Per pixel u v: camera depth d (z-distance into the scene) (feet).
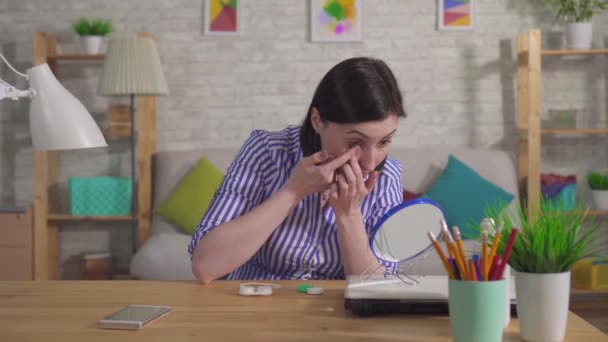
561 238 3.53
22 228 13.50
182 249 11.42
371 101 4.68
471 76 14.34
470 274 3.39
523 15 14.23
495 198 12.64
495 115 14.34
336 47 14.46
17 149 14.82
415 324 3.98
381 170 5.86
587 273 12.37
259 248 5.68
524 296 3.58
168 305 4.48
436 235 4.57
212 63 14.60
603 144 14.26
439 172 13.55
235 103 14.62
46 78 4.45
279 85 14.56
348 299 4.29
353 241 5.27
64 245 14.75
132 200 13.69
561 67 14.29
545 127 14.34
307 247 5.77
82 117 4.45
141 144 13.60
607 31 14.16
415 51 14.38
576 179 14.28
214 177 13.35
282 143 5.85
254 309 4.35
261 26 14.52
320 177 5.04
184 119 14.67
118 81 12.80
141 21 14.61
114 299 4.68
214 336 3.71
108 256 14.12
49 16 14.67
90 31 13.85
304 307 4.41
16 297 4.76
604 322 12.45
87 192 13.83
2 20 14.70
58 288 5.10
